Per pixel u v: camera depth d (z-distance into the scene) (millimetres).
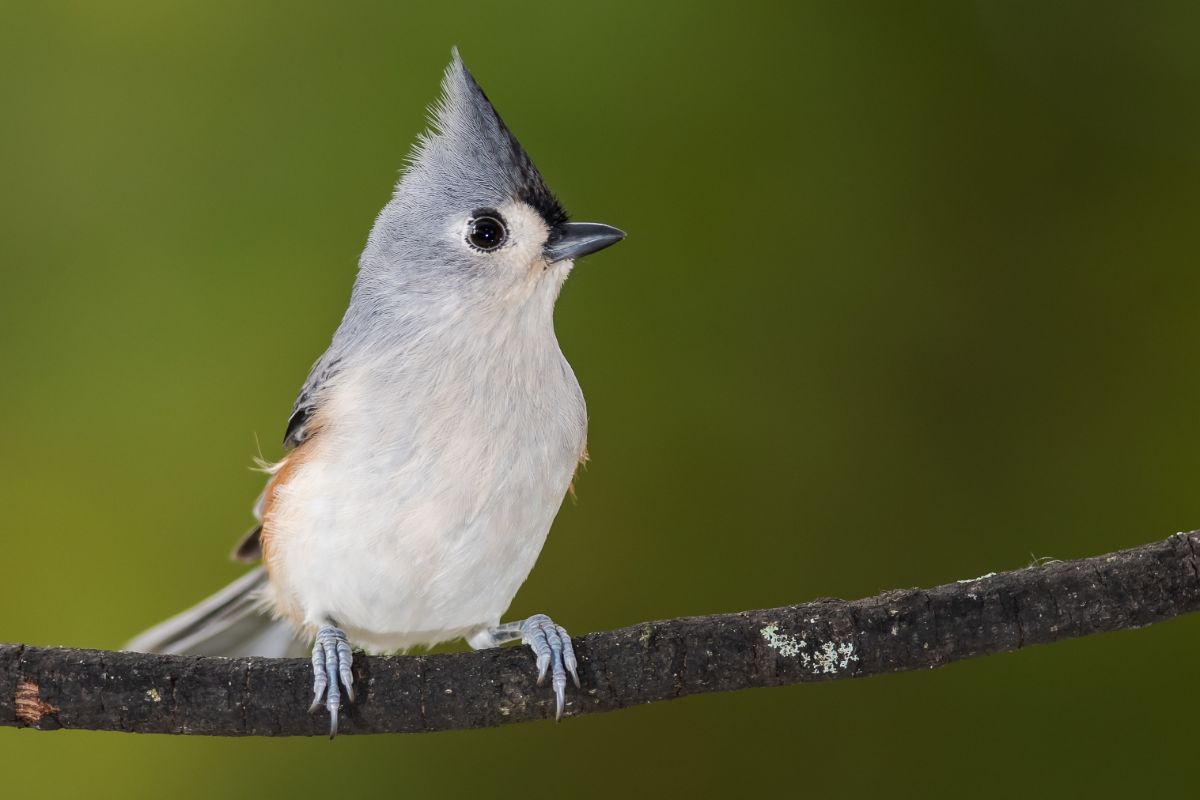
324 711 3008
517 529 3035
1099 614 2996
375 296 3043
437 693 3008
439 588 3035
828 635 3000
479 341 3033
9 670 3002
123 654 3006
